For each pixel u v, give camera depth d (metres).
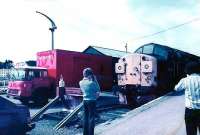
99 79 20.44
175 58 16.75
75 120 11.81
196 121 4.91
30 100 17.08
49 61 18.36
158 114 10.40
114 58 22.12
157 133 7.85
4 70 24.80
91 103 6.79
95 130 9.14
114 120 10.36
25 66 17.09
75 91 14.14
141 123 9.29
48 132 10.37
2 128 7.40
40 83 17.30
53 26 24.27
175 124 8.58
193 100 4.88
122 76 15.51
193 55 20.02
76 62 19.11
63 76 18.22
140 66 14.85
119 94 14.67
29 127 8.01
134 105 14.27
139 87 14.46
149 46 16.28
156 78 14.65
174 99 13.41
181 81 5.08
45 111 13.40
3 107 7.57
